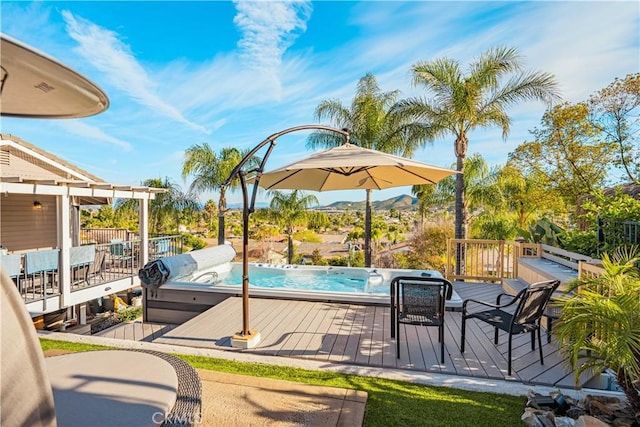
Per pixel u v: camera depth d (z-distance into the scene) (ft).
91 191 25.91
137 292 37.63
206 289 20.68
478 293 22.49
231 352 12.89
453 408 9.07
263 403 9.21
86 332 27.78
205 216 62.34
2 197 28.55
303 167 12.48
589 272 14.33
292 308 18.43
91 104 4.30
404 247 51.65
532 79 30.81
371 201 38.68
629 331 7.45
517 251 25.05
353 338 14.28
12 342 3.30
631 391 8.18
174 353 12.86
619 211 18.63
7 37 2.78
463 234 33.06
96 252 27.35
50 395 3.59
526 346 13.41
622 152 38.91
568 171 41.63
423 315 12.30
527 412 8.63
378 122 37.96
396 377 10.81
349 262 48.52
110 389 5.31
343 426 8.23
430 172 15.02
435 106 33.30
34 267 21.50
